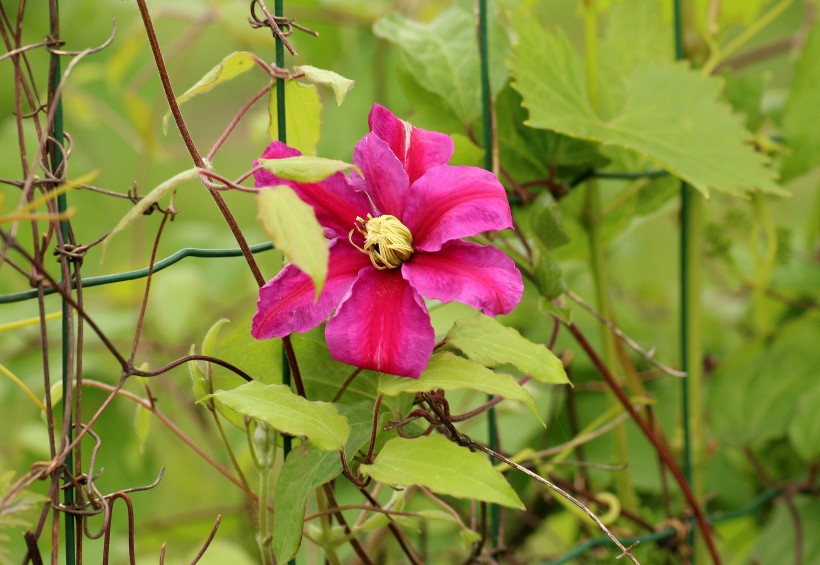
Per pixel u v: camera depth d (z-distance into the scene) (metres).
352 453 0.99
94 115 1.72
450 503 1.29
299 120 1.05
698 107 1.17
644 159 1.28
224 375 1.04
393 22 1.21
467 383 0.95
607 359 1.26
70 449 0.97
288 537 0.98
